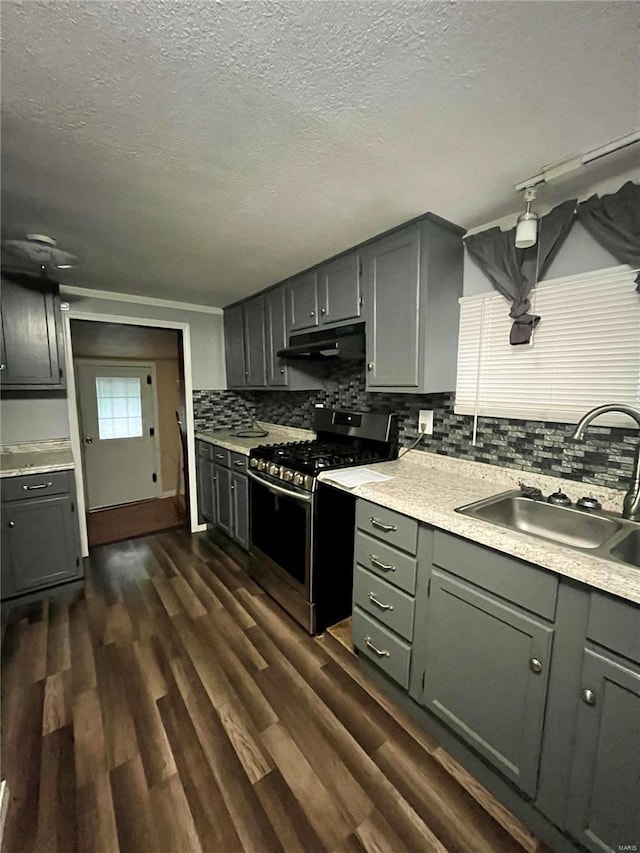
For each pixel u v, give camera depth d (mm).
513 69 916
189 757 1378
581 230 1518
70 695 1654
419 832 1159
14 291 2439
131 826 1163
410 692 1542
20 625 2154
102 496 4406
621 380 1438
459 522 1296
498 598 1209
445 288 1848
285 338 2805
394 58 886
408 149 1246
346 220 1782
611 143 1200
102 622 2182
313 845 1120
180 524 3803
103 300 3158
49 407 2850
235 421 3971
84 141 1199
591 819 1019
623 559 1190
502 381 1794
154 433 4719
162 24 806
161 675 1774
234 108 1055
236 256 2271
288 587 2254
